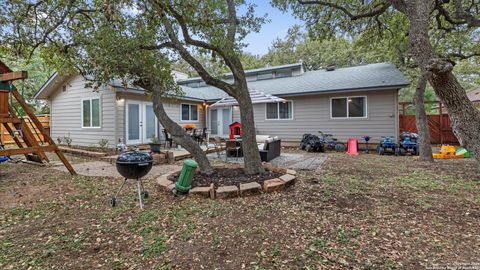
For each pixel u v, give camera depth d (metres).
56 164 7.26
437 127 12.59
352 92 10.89
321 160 7.99
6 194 4.38
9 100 6.10
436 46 9.24
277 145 8.77
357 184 4.77
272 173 5.15
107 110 10.21
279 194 4.15
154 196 4.18
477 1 7.86
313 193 4.18
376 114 10.55
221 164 7.00
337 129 11.34
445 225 2.97
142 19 4.73
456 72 19.27
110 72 4.54
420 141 7.89
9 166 6.97
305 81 13.21
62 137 11.89
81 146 11.12
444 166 6.74
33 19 5.84
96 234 2.84
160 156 7.64
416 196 4.06
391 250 2.43
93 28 5.51
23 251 2.49
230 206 3.64
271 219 3.18
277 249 2.46
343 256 2.33
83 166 7.01
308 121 11.98
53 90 12.05
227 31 4.88
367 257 2.31
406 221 3.09
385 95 10.36
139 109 10.90
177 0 4.35
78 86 11.23
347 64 23.67
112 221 3.19
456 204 3.69
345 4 8.37
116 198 3.95
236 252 2.43
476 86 21.05
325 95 11.55
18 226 3.08
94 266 2.24
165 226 3.01
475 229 2.86
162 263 2.26
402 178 5.32
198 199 3.96
